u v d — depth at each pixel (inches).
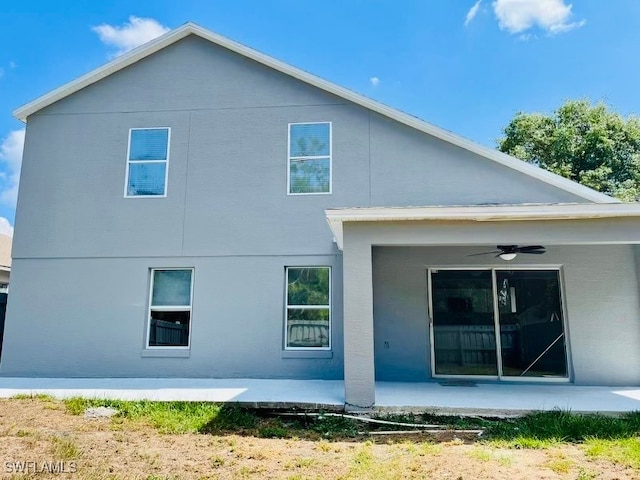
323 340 363.3
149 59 417.4
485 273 365.4
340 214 268.7
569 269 354.9
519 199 366.0
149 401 272.1
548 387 323.6
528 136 911.0
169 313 378.9
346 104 391.9
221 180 390.6
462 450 192.7
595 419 229.6
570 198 362.0
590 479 157.0
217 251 380.2
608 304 346.6
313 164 386.6
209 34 407.2
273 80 402.3
